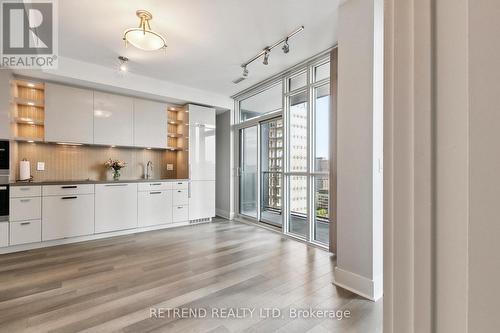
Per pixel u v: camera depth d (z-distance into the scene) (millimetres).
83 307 1835
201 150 4816
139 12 2396
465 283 308
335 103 2990
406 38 380
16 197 3062
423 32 354
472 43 300
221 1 2271
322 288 2145
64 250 3119
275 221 4363
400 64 387
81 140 3711
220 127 5598
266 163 4633
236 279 2303
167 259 2805
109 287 2139
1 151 3031
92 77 3588
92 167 4129
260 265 2635
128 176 4480
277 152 4316
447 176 329
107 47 3111
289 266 2609
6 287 2137
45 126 3439
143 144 4312
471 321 298
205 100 4824
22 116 3516
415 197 363
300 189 3832
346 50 2229
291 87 3988
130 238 3674
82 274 2398
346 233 2191
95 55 3328
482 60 291
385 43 426
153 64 3619
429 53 346
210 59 3455
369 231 2033
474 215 297
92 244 3375
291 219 3945
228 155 5305
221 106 5055
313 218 3453
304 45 3080
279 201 4273
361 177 2105
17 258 2834
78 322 1657
